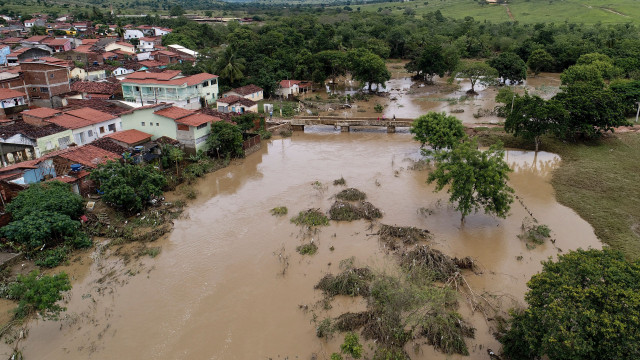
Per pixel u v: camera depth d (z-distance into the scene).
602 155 54.28
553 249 34.44
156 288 30.31
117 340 25.72
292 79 100.56
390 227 36.50
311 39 132.25
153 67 97.44
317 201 43.28
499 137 61.94
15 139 46.97
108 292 29.94
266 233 37.38
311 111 80.38
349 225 38.41
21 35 142.00
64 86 74.25
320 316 27.34
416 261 30.91
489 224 38.50
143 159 49.38
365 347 24.61
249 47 105.69
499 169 35.62
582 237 36.06
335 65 96.69
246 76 94.19
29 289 26.33
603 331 18.89
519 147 59.00
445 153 38.81
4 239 33.84
